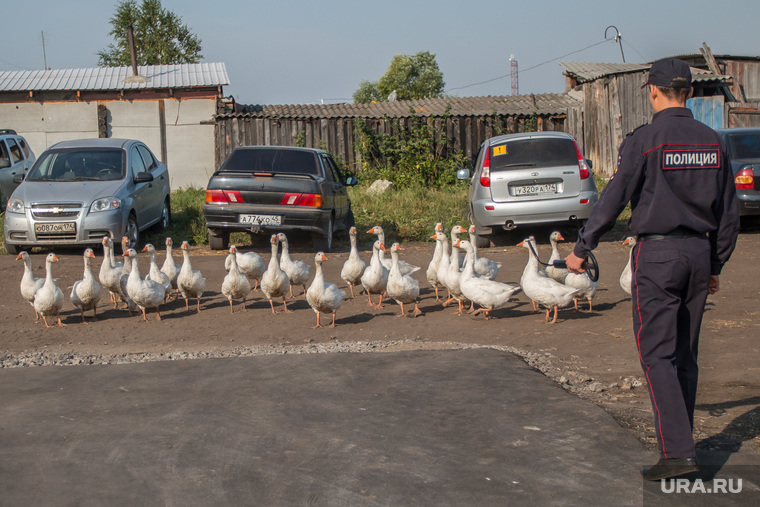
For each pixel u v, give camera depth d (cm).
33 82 2281
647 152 355
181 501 347
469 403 479
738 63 2422
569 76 2623
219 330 796
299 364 594
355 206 1786
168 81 2298
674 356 361
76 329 811
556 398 484
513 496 346
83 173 1358
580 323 768
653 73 372
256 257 999
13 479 374
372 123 2236
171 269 977
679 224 352
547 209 1238
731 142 1432
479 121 2216
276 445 415
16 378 568
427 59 6003
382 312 877
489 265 923
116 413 476
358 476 371
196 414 471
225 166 1322
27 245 1263
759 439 417
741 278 961
